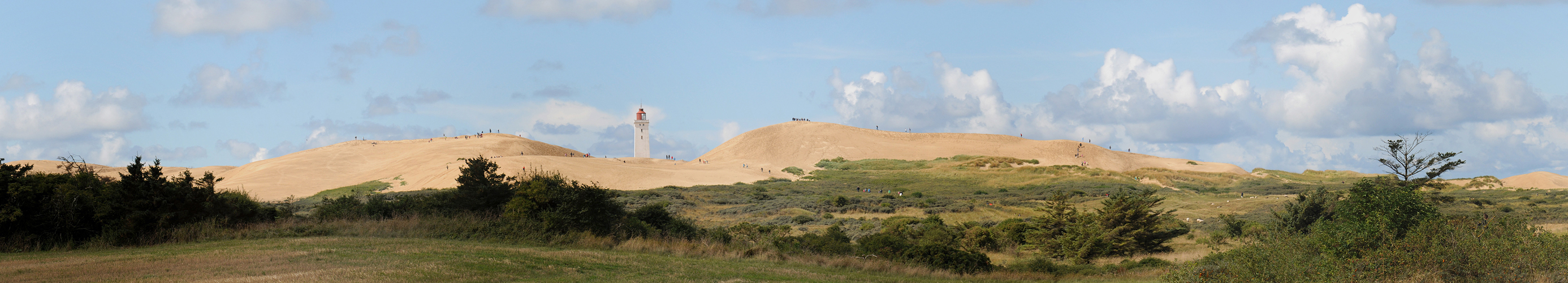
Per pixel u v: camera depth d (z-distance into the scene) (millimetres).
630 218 31062
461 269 17094
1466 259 15219
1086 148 168000
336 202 32750
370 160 158125
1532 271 14984
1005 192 96062
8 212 20969
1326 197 38000
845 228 55719
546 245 25016
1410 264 15164
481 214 29547
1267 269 15750
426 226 26234
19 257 19109
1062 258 39531
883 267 25047
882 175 129875
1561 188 99250
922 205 74625
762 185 107125
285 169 139500
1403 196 21391
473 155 150625
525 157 123938
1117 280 27938
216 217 25516
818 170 143375
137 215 22672
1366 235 17656
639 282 17766
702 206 75062
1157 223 40562
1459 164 36031
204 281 14688
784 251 28422
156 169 24406
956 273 26906
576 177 110000
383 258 18750
